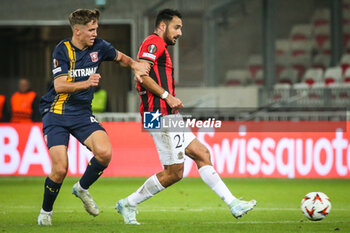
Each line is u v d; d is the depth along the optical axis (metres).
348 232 18.39
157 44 19.86
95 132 19.75
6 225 20.69
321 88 49.09
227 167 39.50
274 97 50.72
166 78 20.19
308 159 39.19
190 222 21.88
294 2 59.91
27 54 60.94
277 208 26.72
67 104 19.75
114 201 29.64
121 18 57.06
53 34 60.59
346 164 38.94
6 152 40.44
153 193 20.22
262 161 39.47
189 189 35.22
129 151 40.66
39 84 61.06
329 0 58.72
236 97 51.09
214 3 56.72
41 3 59.41
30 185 37.50
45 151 40.12
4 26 60.34
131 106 51.69
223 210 26.02
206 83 55.88
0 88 60.66
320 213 20.59
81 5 59.00
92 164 19.86
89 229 18.80
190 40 56.59
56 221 22.27
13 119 44.91
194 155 20.05
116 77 57.72
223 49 58.38
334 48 57.00
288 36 59.88
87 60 19.62
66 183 38.59
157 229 18.70
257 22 57.97
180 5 56.47
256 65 58.19
